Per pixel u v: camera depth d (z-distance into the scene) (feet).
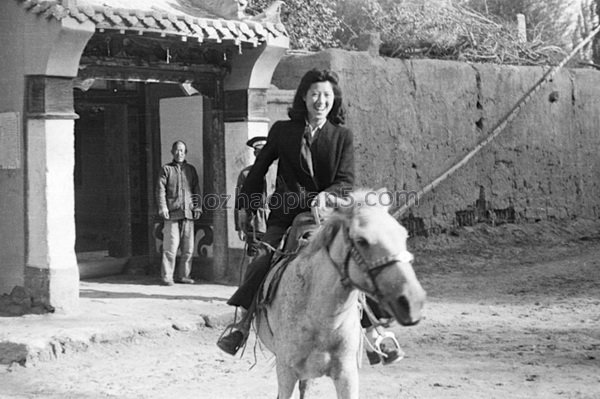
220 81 47.96
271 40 46.14
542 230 70.18
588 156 75.92
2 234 39.93
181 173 48.26
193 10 46.85
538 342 37.32
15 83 39.32
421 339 38.04
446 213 64.75
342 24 83.46
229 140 48.06
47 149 38.34
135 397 28.99
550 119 72.64
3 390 29.96
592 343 37.01
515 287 51.55
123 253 53.36
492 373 31.91
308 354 19.95
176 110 51.24
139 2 44.68
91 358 34.12
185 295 44.42
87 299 42.91
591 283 52.47
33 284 38.75
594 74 76.74
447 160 64.54
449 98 64.85
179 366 33.27
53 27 37.58
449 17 71.67
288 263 20.85
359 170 58.54
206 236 50.03
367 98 59.16
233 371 32.60
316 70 22.12
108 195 54.34
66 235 38.91
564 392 29.07
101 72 42.37
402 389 29.63
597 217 76.38
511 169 69.56
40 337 33.96
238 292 22.53
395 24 67.77
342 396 19.98
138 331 36.52
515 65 72.02
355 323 19.92
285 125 22.52
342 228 18.31
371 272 16.97
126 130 52.90
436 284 52.54
